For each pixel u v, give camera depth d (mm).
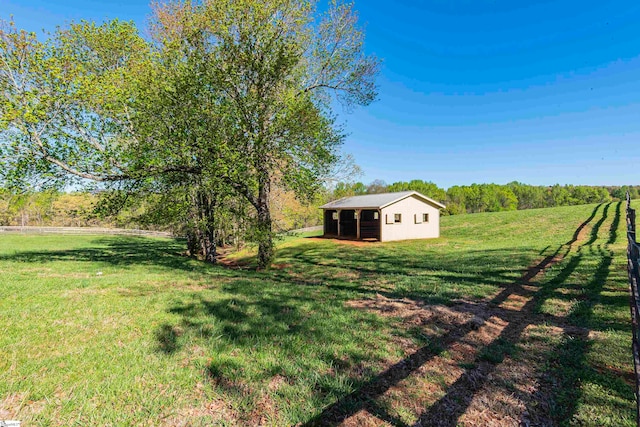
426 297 6395
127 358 3490
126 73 9703
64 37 10797
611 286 6371
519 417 2639
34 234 29703
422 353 3797
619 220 18250
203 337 4145
